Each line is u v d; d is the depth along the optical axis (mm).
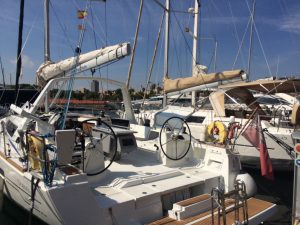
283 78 8898
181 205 3346
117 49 5031
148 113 9297
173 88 7777
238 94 8891
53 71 5777
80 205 2895
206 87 7324
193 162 4508
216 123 4684
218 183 4043
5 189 4117
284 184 6574
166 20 9219
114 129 4480
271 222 4598
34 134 3170
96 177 3555
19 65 5879
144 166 4191
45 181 2865
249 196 4090
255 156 7098
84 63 5398
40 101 4402
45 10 6891
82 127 3990
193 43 9945
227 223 3207
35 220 3506
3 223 4324
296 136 3408
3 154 4098
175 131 4398
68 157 3000
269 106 10781
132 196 3238
